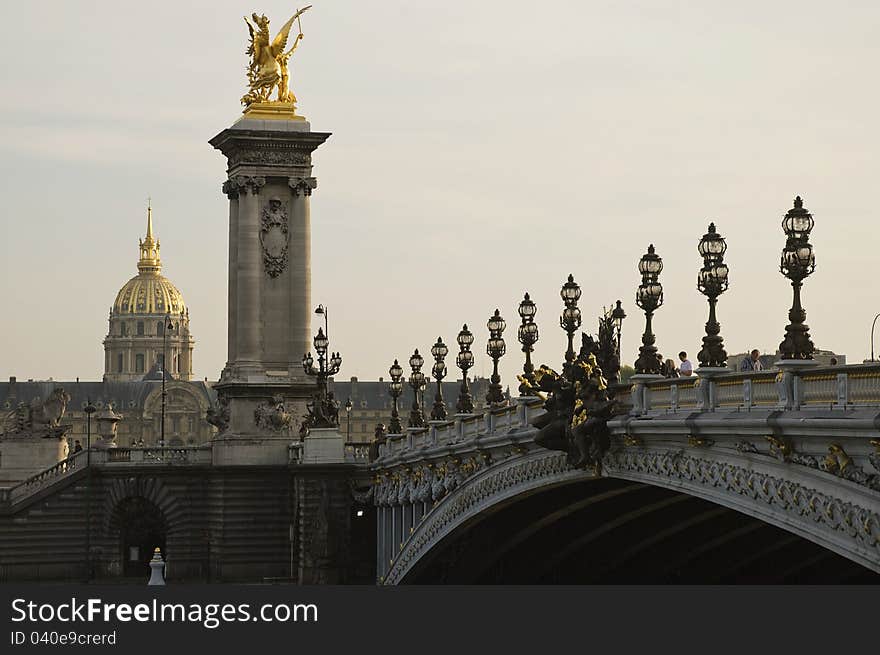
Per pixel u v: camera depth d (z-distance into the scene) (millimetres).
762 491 96062
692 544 150625
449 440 178000
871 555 83625
